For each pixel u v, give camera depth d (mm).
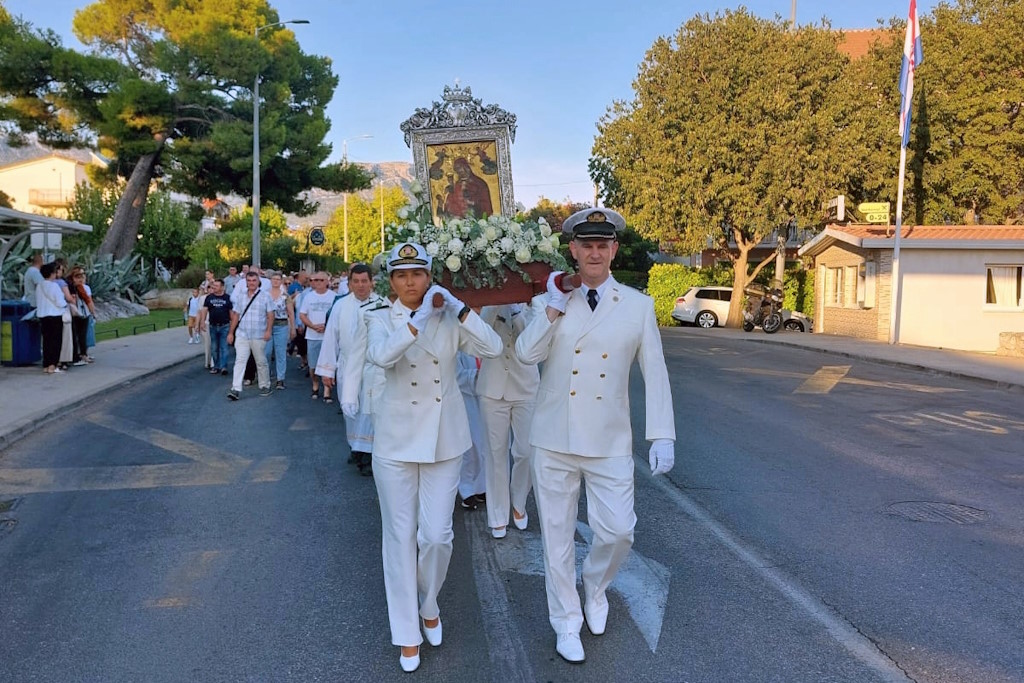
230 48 27406
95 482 7004
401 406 3779
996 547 5379
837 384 13570
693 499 6496
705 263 40812
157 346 18328
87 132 28734
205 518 6000
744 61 27812
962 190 27359
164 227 41812
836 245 25844
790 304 32625
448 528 3857
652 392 3877
